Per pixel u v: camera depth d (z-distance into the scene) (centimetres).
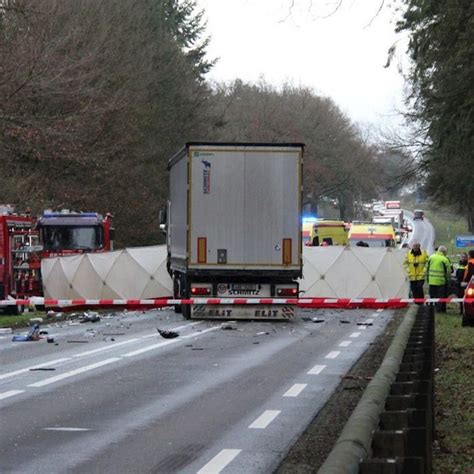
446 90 5144
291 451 2242
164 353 4356
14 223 7569
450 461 2073
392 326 6003
